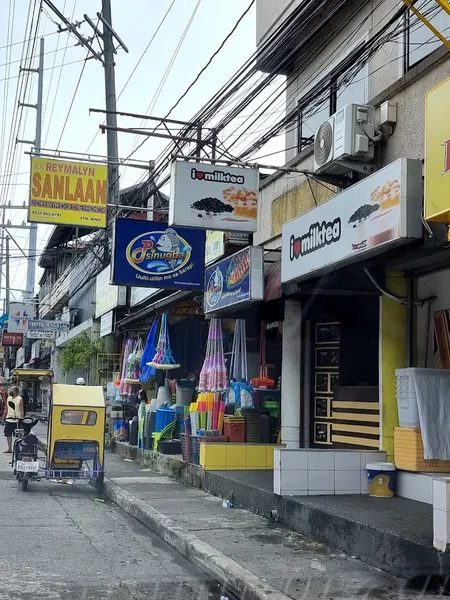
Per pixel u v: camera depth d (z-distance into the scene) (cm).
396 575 654
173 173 1028
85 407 1252
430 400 837
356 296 1098
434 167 661
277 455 902
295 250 962
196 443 1259
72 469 1255
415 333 929
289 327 1194
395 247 758
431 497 816
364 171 948
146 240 1327
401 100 921
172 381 1659
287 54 1312
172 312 1700
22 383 3894
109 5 1844
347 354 1134
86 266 3036
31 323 3023
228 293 1205
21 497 1170
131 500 1066
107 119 1852
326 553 739
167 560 769
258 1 1458
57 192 1280
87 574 691
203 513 961
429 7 943
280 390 1297
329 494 894
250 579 637
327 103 1227
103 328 2405
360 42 1131
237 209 1043
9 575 673
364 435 1041
